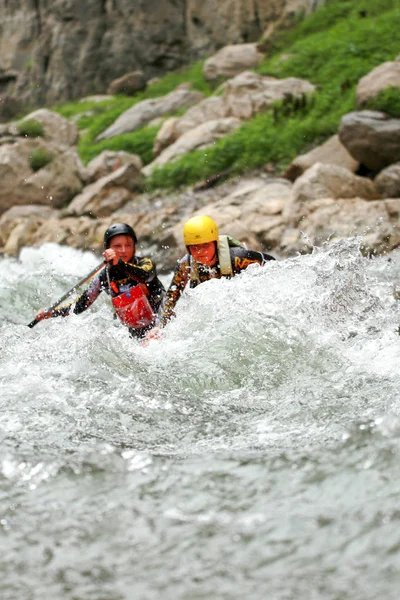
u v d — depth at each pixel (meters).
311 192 38.81
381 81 47.12
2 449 13.91
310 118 52.50
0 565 10.84
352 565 10.34
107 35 93.62
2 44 104.56
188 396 16.25
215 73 76.25
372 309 20.36
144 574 10.45
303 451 13.36
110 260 21.22
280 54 71.38
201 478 12.73
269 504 11.88
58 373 17.48
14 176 52.16
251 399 15.96
